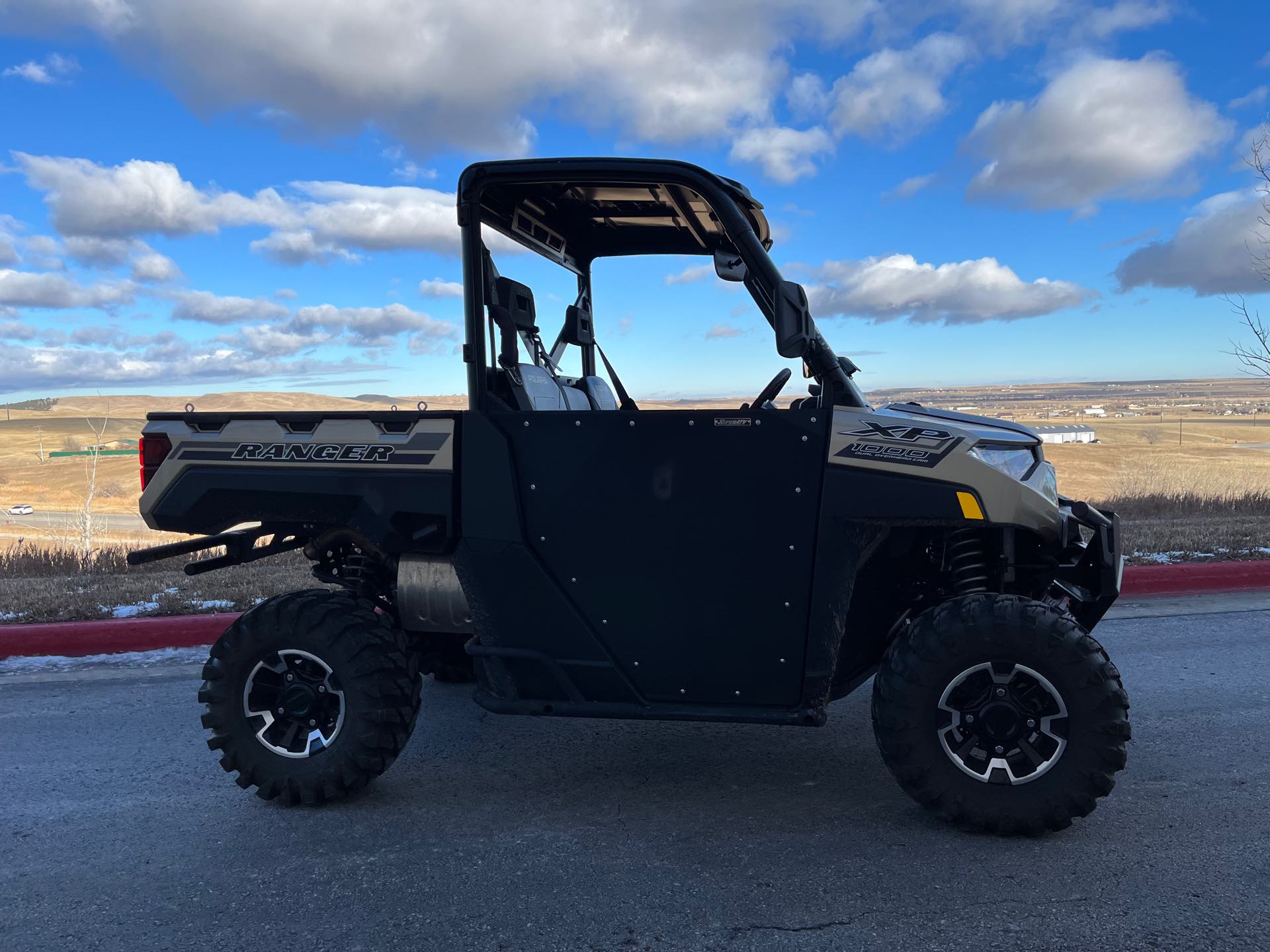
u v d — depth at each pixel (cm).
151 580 771
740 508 312
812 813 331
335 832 323
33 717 458
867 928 248
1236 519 1056
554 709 335
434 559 357
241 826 330
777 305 307
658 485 318
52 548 1177
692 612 320
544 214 383
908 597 351
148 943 250
